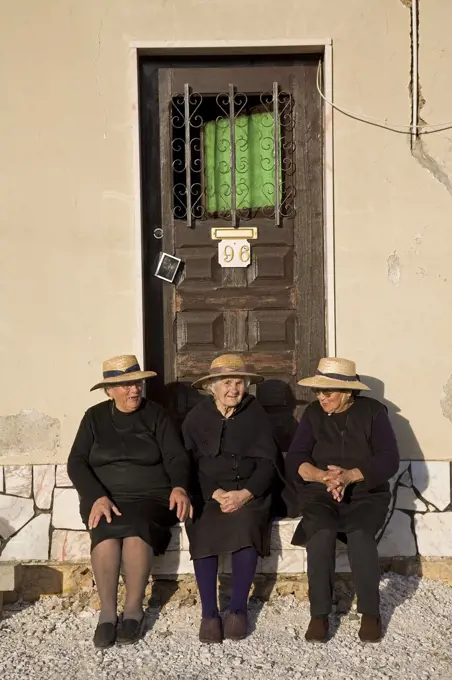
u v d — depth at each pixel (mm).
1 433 4805
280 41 4820
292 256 5055
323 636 3967
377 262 4855
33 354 4820
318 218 5035
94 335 4836
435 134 4855
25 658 3875
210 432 4496
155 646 3986
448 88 4840
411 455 4852
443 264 4859
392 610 4332
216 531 4191
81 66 4809
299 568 4562
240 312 5059
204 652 3910
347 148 4855
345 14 4828
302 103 5016
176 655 3887
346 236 4855
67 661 3840
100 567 4105
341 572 4578
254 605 4461
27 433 4812
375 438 4383
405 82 4848
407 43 4836
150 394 5059
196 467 4504
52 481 4758
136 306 4840
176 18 4824
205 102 5027
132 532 4148
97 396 4836
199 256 5055
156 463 4465
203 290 5062
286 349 5059
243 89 5020
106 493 4363
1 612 4379
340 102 4848
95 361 4836
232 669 3740
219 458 4461
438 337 4863
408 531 4785
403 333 4859
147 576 4164
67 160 4820
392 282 4859
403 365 4863
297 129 5027
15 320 4816
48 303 4824
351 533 4129
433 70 4836
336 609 4402
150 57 4977
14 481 4750
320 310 5043
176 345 5066
